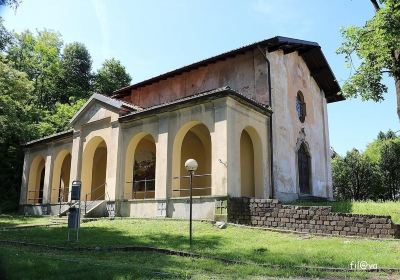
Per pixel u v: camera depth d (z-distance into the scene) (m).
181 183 21.31
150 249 10.30
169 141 18.03
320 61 24.83
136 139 20.23
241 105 17.28
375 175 36.66
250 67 20.61
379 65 15.09
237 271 7.83
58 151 25.31
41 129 33.03
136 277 6.89
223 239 12.00
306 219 13.52
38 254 9.29
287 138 20.89
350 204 17.81
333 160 39.16
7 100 26.98
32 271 7.10
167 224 15.09
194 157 21.78
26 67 42.34
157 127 18.80
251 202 14.87
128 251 10.23
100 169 25.62
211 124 16.59
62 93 44.34
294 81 23.02
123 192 19.61
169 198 17.25
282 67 21.56
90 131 22.25
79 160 22.39
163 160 17.94
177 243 11.21
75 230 14.21
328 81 26.80
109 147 20.66
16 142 31.73
